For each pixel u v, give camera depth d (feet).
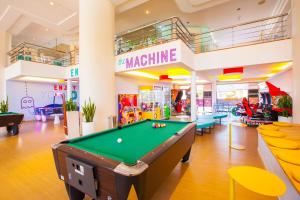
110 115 19.03
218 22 28.27
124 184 4.48
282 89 23.12
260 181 4.36
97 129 17.95
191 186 8.30
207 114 29.19
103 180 5.02
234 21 27.99
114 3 19.45
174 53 15.66
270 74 27.37
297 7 14.34
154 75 27.35
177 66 17.37
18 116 19.74
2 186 8.43
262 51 16.35
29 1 20.63
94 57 17.85
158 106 29.91
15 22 27.07
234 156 12.30
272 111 22.39
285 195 5.91
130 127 11.27
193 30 27.91
